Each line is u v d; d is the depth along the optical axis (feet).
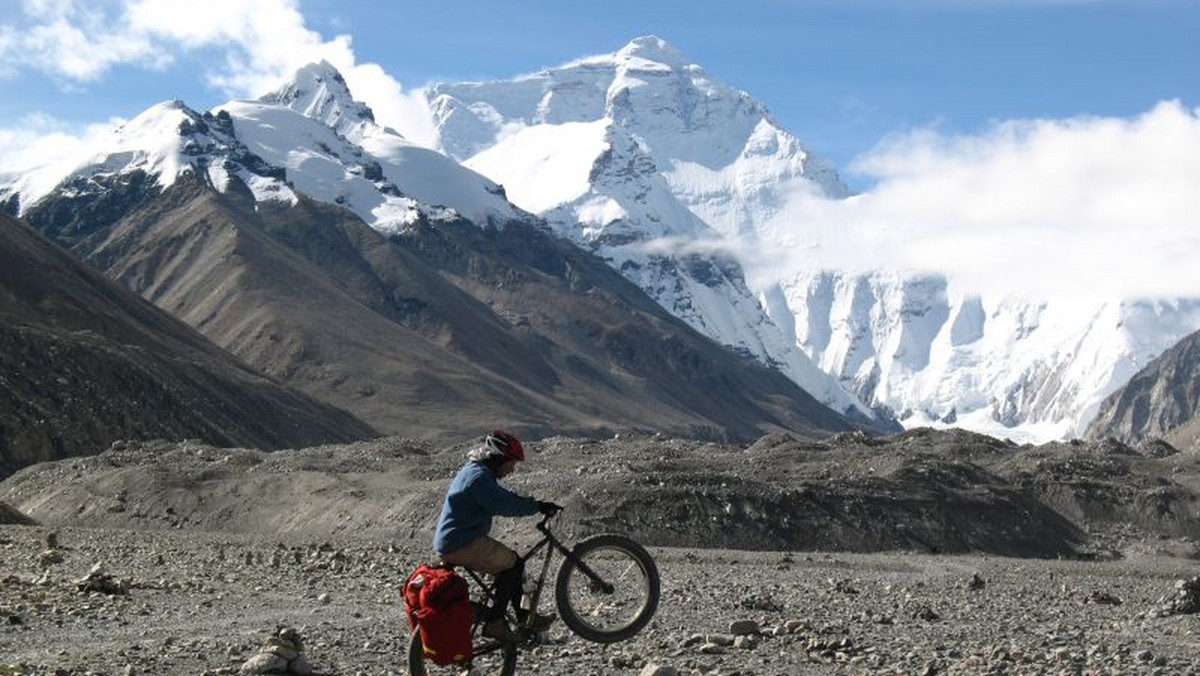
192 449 313.53
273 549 154.71
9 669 56.08
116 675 56.65
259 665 57.47
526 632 52.03
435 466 271.28
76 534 178.40
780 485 242.37
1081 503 290.76
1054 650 73.61
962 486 260.42
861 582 143.33
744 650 70.44
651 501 226.99
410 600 51.98
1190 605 106.63
